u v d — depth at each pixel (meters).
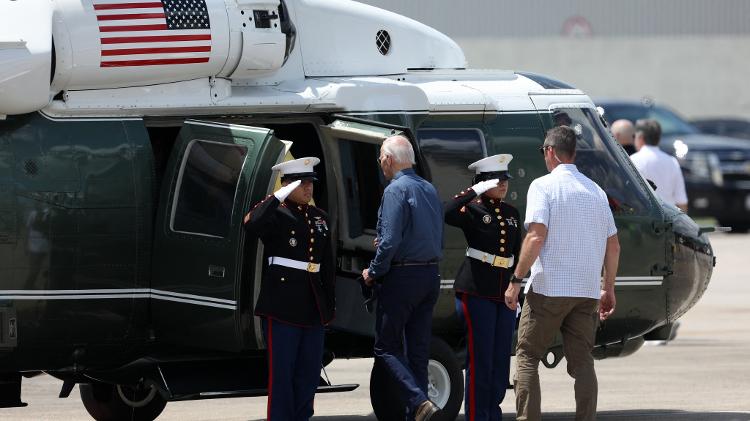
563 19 152.75
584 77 151.00
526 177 37.22
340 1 37.19
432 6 148.00
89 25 31.70
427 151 36.03
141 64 32.34
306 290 31.22
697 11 154.88
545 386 44.00
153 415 36.84
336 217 35.06
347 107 34.88
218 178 31.83
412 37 38.28
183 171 32.41
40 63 30.66
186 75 33.22
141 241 32.34
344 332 35.81
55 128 31.56
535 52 150.38
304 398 31.64
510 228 33.53
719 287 69.88
